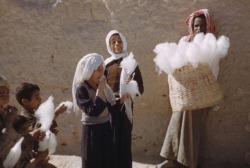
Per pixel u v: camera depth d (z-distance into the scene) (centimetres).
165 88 612
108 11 611
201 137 588
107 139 466
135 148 627
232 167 600
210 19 561
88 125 462
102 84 447
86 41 622
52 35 632
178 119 562
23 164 416
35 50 639
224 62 589
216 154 610
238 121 601
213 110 602
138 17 603
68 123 640
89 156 463
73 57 629
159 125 621
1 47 647
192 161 543
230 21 580
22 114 438
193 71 499
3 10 638
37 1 634
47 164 450
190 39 562
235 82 593
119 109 501
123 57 535
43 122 414
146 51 605
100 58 454
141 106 621
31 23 635
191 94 502
